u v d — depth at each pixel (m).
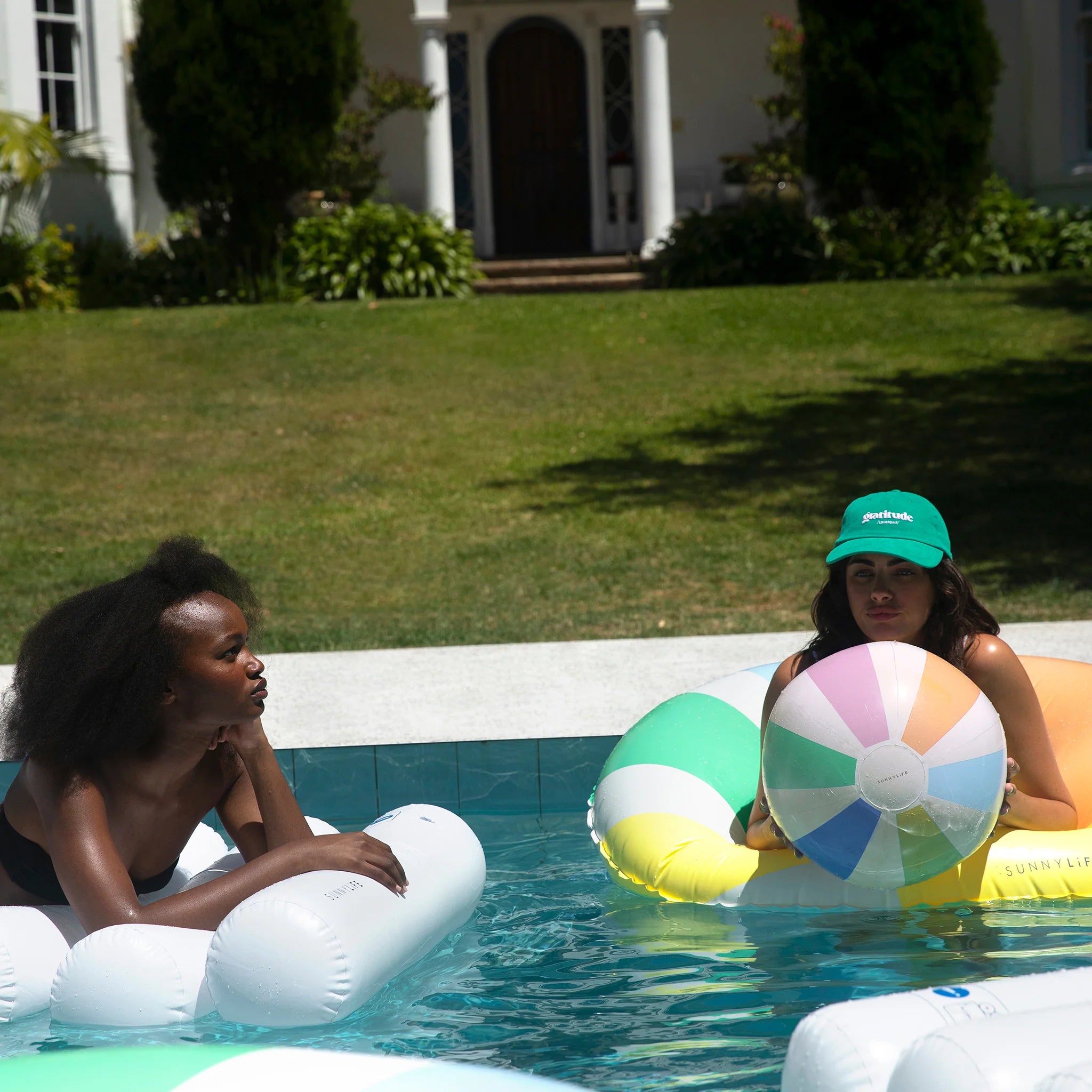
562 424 10.43
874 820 2.63
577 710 4.38
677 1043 2.26
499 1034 2.32
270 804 2.77
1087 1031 1.61
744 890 2.96
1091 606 6.23
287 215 14.20
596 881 3.26
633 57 17.03
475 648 5.43
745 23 16.73
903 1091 1.60
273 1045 2.29
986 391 10.60
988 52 13.57
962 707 2.67
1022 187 15.58
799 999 2.43
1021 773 3.03
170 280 14.16
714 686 3.75
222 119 13.14
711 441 9.91
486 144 17.27
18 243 13.56
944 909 2.87
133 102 15.58
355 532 8.37
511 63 17.25
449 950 2.77
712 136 16.95
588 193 17.41
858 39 13.34
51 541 8.21
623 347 12.19
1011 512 8.16
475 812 4.07
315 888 2.45
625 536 8.09
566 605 6.78
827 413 10.35
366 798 4.11
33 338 12.45
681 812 3.29
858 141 13.63
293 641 6.16
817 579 7.03
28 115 13.83
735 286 14.37
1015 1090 1.53
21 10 13.72
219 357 12.05
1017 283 13.54
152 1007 2.35
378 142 17.08
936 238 14.07
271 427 10.50
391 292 14.23
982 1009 1.79
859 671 2.71
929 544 2.92
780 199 15.36
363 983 2.38
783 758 2.72
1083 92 15.05
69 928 2.59
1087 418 9.88
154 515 8.73
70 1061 1.68
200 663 2.53
